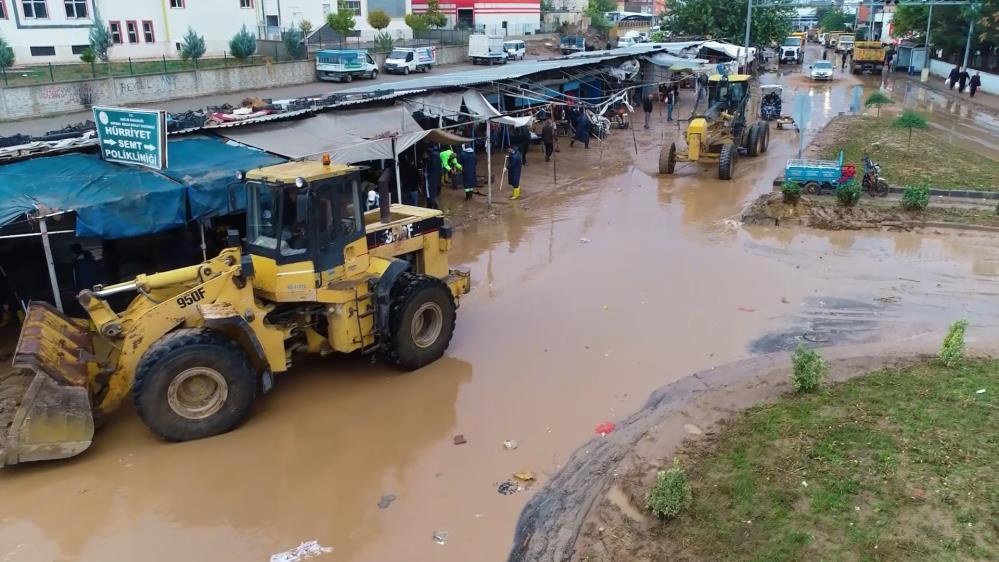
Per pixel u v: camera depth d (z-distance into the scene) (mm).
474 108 20484
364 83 42781
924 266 13703
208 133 14719
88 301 8383
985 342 9961
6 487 7594
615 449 7965
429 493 7504
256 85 39750
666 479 6488
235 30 46969
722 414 8328
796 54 59250
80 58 38531
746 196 19469
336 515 7180
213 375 8234
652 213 18062
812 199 18125
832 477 6598
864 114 32938
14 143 13406
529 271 14117
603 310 12086
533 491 7496
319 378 9945
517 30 70875
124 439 8453
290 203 8734
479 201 19516
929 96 40750
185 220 11773
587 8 81875
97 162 12461
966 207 17250
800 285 12930
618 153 26188
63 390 7812
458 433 8586
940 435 7082
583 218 17781
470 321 11789
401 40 57938
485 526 6984
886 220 16375
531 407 9141
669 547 6133
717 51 43750
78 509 7254
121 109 11672
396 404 9242
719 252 14875
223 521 7102
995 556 5473
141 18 42188
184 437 8266
